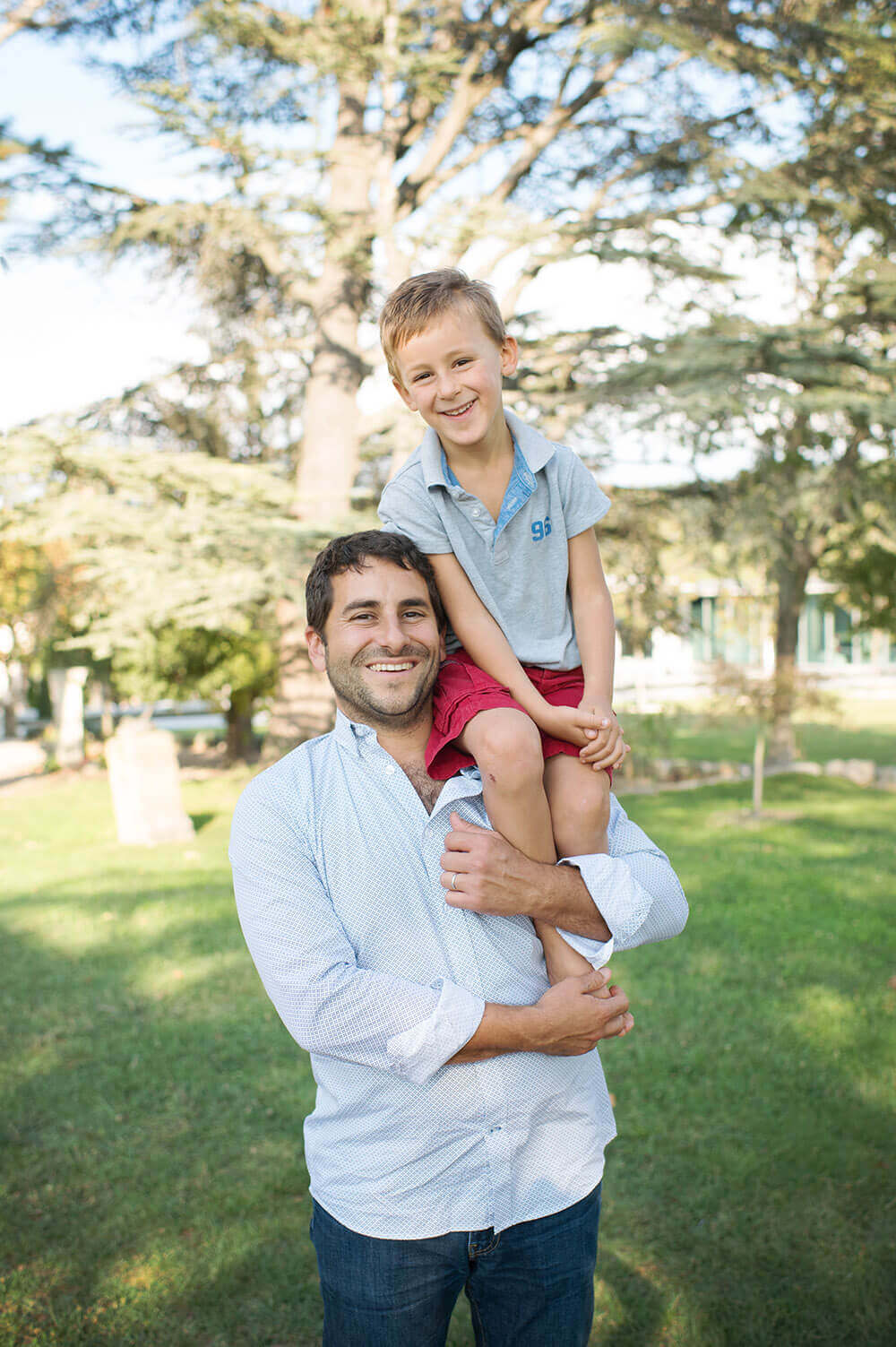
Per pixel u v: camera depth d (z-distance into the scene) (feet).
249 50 35.83
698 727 45.11
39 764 59.82
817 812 38.91
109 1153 12.63
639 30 33.83
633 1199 11.43
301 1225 11.13
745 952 20.62
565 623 6.25
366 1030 5.13
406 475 6.12
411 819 5.59
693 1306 9.67
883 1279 9.98
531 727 5.49
